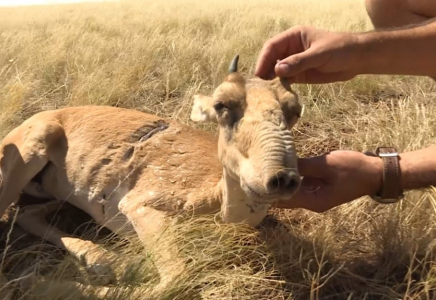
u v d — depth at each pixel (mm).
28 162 805
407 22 783
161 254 632
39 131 819
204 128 1025
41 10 4801
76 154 822
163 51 1482
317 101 1127
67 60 1399
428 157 599
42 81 1288
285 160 528
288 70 579
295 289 621
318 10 2648
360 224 720
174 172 766
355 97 1158
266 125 553
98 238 787
